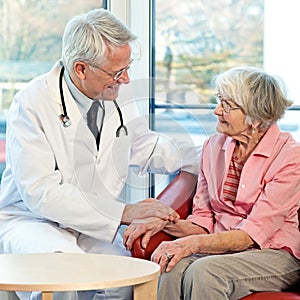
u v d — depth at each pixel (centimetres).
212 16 383
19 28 376
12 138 292
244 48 385
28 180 284
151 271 234
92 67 280
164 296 268
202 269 260
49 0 378
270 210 275
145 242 277
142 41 380
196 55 385
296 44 384
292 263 275
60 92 290
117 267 239
